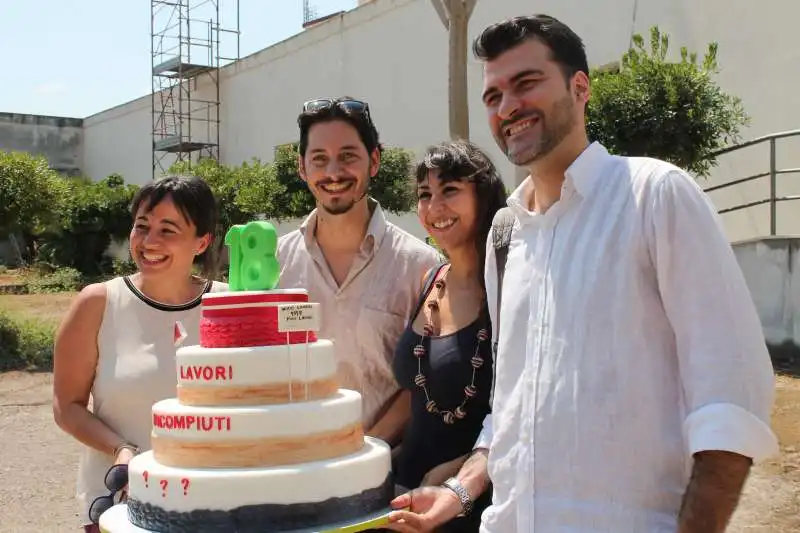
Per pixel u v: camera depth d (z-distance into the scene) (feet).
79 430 9.51
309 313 7.91
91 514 8.95
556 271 6.50
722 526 5.55
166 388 9.66
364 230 10.50
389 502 8.10
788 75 30.07
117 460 8.82
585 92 6.79
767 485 16.44
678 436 6.04
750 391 5.57
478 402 8.80
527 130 6.61
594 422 6.09
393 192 42.55
